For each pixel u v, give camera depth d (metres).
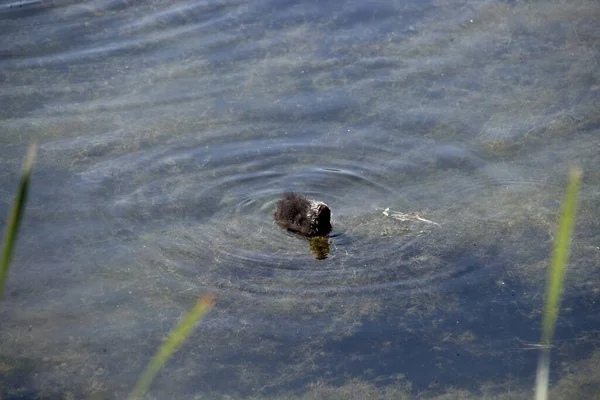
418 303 19.81
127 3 32.06
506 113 26.83
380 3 31.75
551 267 20.92
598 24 30.69
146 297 20.17
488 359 18.28
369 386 17.61
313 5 31.67
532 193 23.75
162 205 23.44
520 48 29.58
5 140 25.59
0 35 30.16
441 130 26.23
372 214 23.09
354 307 19.70
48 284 20.58
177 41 30.03
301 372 18.00
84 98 27.48
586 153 25.17
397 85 27.95
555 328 19.03
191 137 26.00
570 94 27.52
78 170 24.58
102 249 21.77
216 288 20.39
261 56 29.25
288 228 22.62
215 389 17.61
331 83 28.06
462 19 31.02
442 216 22.95
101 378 17.91
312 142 25.84
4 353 18.47
